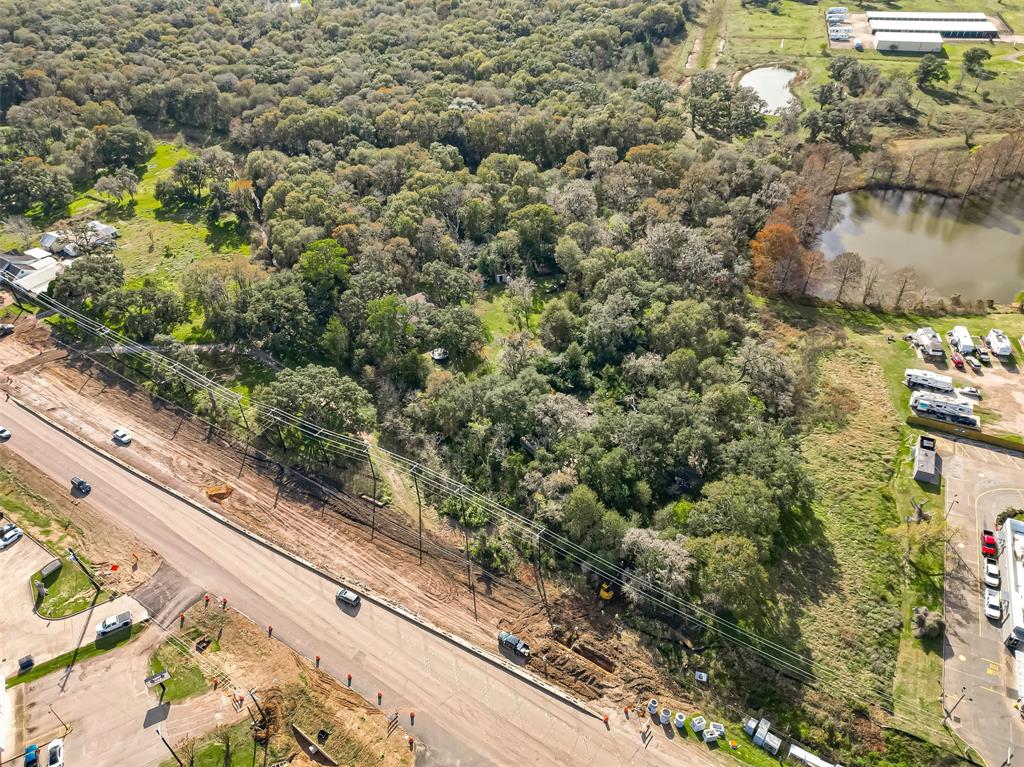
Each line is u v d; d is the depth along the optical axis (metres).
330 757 77.31
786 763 78.62
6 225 170.00
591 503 96.25
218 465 114.69
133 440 118.81
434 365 130.75
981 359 127.75
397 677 85.62
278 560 99.75
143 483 111.19
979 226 178.12
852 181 192.75
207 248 169.62
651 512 103.12
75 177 194.38
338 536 103.88
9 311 146.88
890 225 180.00
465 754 78.31
